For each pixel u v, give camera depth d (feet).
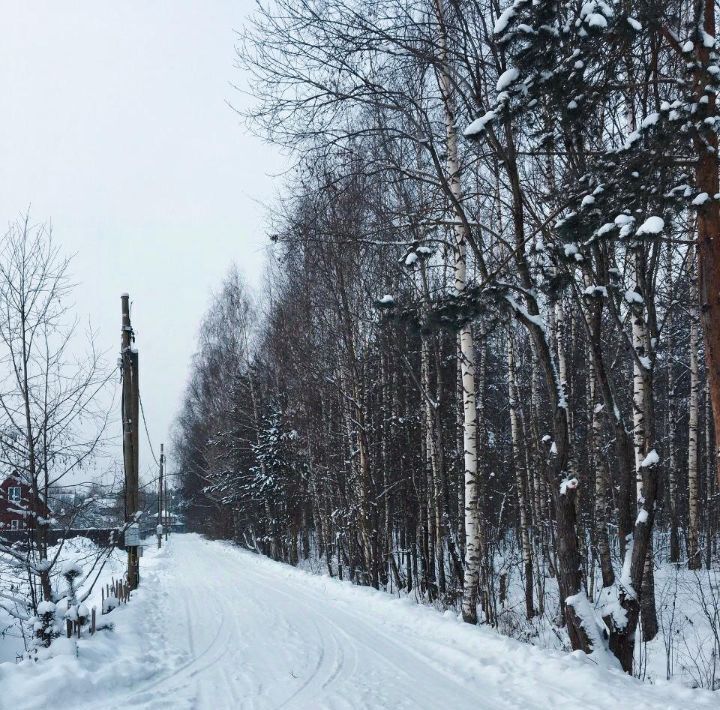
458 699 22.75
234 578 73.05
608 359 54.65
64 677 23.22
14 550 29.89
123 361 53.36
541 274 29.19
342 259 55.93
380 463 70.44
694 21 20.30
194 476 233.55
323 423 79.36
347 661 29.40
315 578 66.74
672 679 31.01
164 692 24.40
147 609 46.50
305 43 28.32
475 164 36.88
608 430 55.83
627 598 27.09
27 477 31.04
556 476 29.19
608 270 27.78
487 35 28.48
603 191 20.88
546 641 39.47
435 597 57.31
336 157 31.73
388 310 28.50
